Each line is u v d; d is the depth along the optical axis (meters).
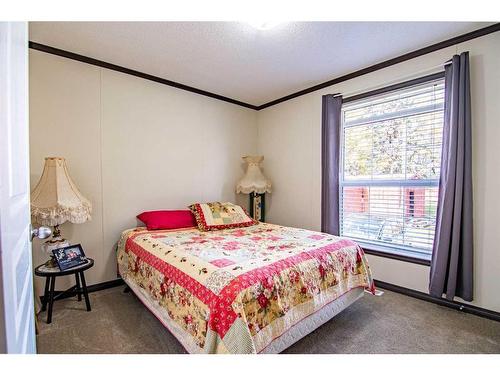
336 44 2.16
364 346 1.58
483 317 1.93
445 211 2.02
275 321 1.33
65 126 2.27
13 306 0.58
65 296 2.25
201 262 1.54
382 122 2.61
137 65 2.53
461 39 2.03
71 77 2.29
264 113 3.78
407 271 2.37
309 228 3.21
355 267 2.01
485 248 1.94
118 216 2.59
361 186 2.79
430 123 2.28
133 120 2.67
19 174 0.71
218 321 1.19
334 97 2.88
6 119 0.57
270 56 2.36
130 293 2.37
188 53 2.30
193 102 3.15
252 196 3.68
